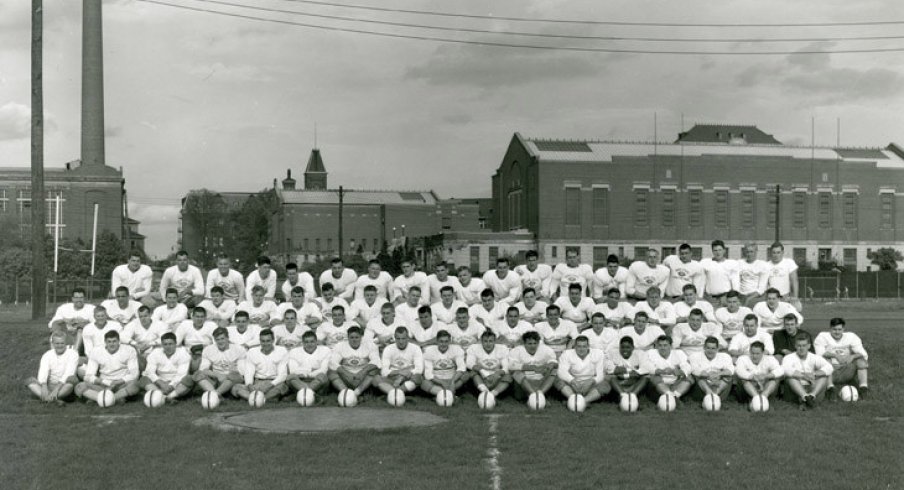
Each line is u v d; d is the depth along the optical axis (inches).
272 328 767.7
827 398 716.7
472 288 861.8
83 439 558.3
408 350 732.7
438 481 456.4
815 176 3937.0
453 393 715.4
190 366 734.5
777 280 864.9
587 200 3782.0
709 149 3954.2
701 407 689.0
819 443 548.4
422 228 5575.8
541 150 3878.0
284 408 681.0
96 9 4224.9
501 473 474.3
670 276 863.1
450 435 567.5
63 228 4527.6
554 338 756.6
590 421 626.5
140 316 770.2
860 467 487.5
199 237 7017.7
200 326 762.2
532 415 653.3
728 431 585.3
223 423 612.4
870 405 692.7
